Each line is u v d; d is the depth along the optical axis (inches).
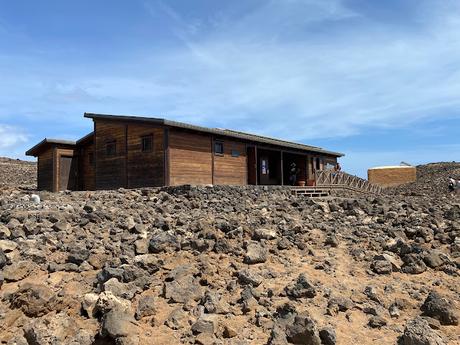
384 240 390.9
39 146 995.9
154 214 462.3
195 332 215.8
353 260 342.0
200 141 829.8
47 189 995.3
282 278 293.0
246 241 352.8
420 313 249.3
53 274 277.7
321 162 1323.8
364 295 270.2
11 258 284.0
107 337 203.9
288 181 1274.6
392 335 223.0
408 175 2011.6
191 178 799.1
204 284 275.0
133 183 810.2
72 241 336.5
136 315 229.9
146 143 793.6
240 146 945.5
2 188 823.7
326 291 271.3
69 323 214.7
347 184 1264.8
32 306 224.7
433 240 399.2
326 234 412.5
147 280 270.4
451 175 1815.9
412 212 553.0
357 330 227.5
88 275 280.4
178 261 307.9
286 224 435.2
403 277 308.7
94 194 633.6
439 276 312.2
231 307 245.1
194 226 391.5
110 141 865.5
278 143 1044.5
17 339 202.2
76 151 1015.0
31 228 351.3
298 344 207.8
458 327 234.5
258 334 218.2
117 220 416.5
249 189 753.6
